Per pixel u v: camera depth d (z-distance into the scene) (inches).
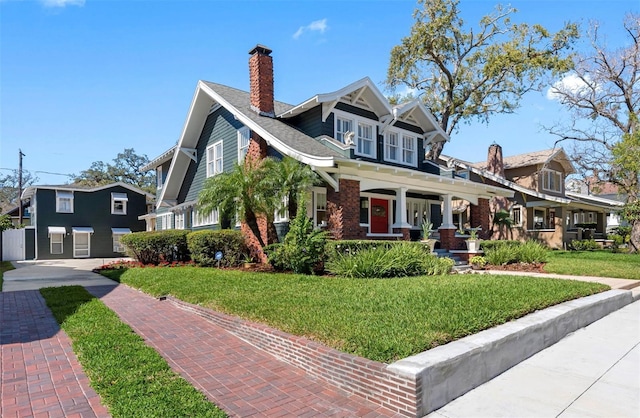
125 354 198.7
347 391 160.6
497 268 546.0
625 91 842.8
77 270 695.7
